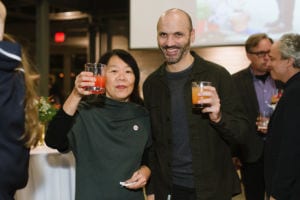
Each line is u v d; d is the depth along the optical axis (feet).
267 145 6.25
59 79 19.47
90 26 19.93
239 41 12.65
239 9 12.59
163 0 13.35
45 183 6.75
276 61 6.35
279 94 7.91
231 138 5.41
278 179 5.58
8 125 3.66
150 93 6.06
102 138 5.21
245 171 8.78
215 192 5.52
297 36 6.25
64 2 17.80
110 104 5.41
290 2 11.94
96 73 4.92
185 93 5.66
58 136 4.96
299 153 5.46
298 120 5.50
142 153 5.45
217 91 5.64
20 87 3.82
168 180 5.74
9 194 3.82
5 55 3.58
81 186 5.14
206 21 13.01
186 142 5.63
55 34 19.65
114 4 19.15
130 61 5.62
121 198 5.16
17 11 17.20
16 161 3.74
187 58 5.74
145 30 13.64
